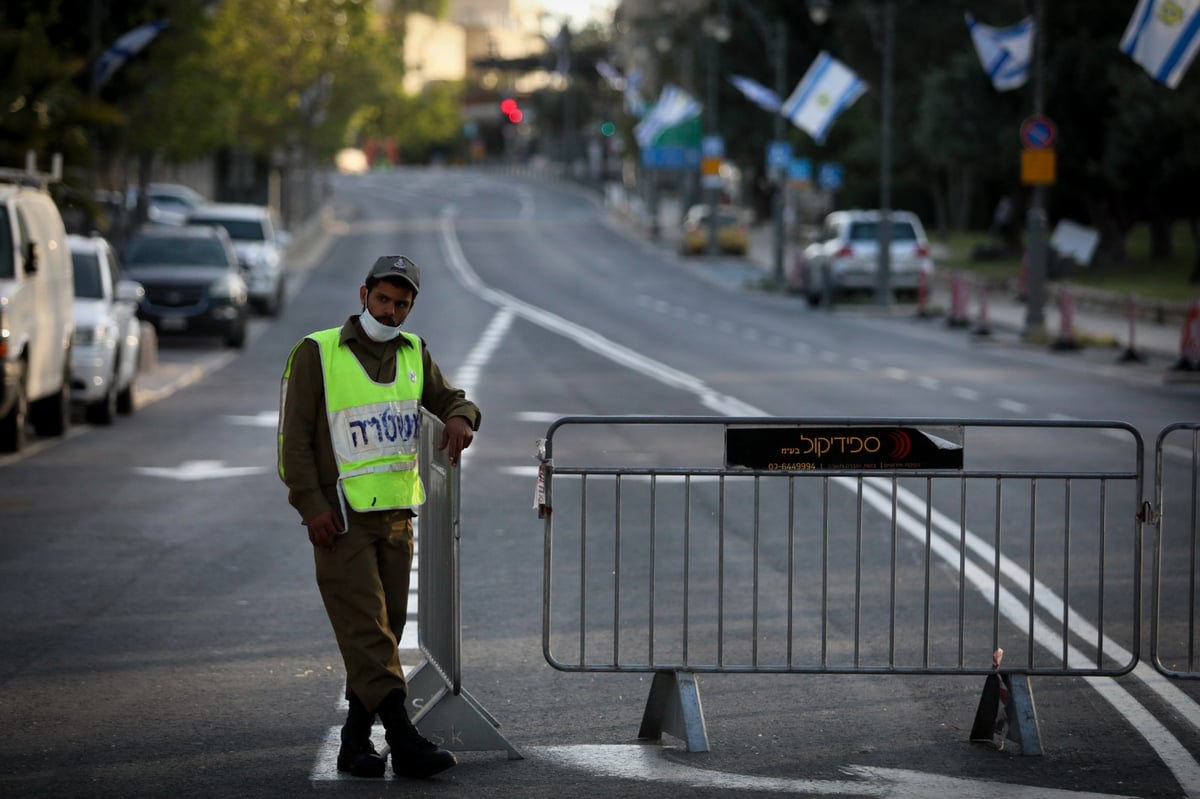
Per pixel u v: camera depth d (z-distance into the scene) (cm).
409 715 1848
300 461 1708
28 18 6944
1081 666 2250
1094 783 1714
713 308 11881
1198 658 2309
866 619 2528
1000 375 7062
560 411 5531
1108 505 3712
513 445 4691
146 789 1670
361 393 1725
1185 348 6881
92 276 5338
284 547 3141
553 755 1806
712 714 1994
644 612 2569
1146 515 1981
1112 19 13062
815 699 2070
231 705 2016
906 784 1702
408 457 1744
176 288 7881
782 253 13988
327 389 1720
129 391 5528
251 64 18362
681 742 1873
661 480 4053
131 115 9844
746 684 2150
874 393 6138
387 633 1720
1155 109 11281
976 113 13325
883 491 3856
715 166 18100
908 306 11731
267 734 1886
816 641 2373
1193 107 10881
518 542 3191
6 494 3784
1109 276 12562
